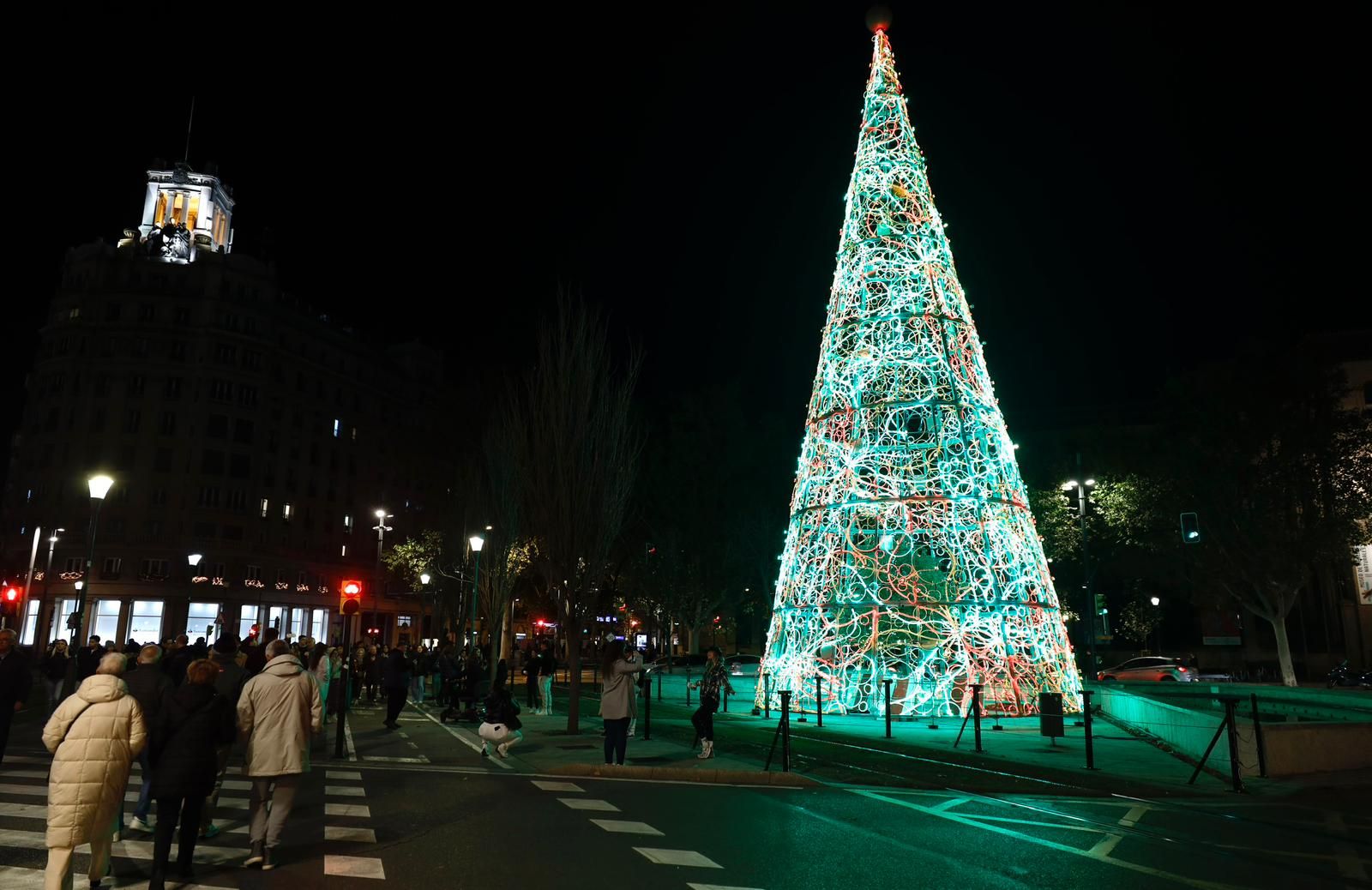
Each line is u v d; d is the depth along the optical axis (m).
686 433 46.00
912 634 21.36
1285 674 33.97
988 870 7.87
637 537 46.53
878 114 22.92
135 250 70.06
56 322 67.81
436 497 48.19
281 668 7.86
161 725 7.08
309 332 76.12
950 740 17.44
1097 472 43.38
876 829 9.53
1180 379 35.41
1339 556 34.81
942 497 20.66
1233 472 33.53
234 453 68.44
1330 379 33.69
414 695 27.53
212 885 7.11
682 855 8.25
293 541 72.31
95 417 65.56
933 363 21.44
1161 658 37.44
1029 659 21.02
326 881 7.21
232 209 82.88
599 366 20.69
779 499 46.91
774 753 15.22
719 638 62.00
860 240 22.41
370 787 11.72
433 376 91.38
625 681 13.71
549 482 19.89
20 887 6.96
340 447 78.06
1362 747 13.77
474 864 7.78
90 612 61.88
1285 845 8.99
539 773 13.35
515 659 50.75
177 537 64.94
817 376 22.86
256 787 7.69
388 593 80.31
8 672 11.41
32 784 11.44
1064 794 11.82
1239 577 35.69
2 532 67.69
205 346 68.12
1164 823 10.03
